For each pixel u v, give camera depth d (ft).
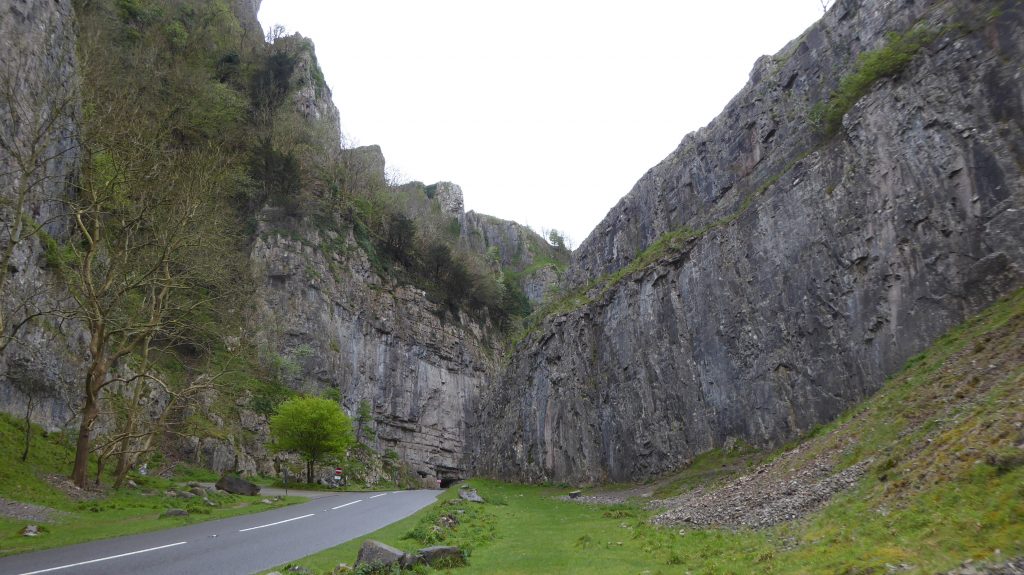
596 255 226.38
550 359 206.08
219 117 234.58
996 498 30.25
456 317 328.29
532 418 212.64
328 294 240.32
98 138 100.42
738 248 135.64
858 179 107.65
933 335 89.04
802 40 144.87
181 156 115.75
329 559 41.81
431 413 280.51
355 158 328.49
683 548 48.16
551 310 232.73
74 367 113.50
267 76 295.28
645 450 150.71
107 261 125.18
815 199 116.57
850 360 103.04
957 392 58.49
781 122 143.33
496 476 234.99
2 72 96.48
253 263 220.43
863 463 56.95
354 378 242.78
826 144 119.96
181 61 237.45
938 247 90.99
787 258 120.88
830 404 105.70
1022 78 85.25
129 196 103.86
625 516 81.46
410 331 284.82
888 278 98.12
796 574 32.45
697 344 142.00
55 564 40.45
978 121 89.45
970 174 88.58
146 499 86.38
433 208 492.54
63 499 75.97
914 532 32.60
